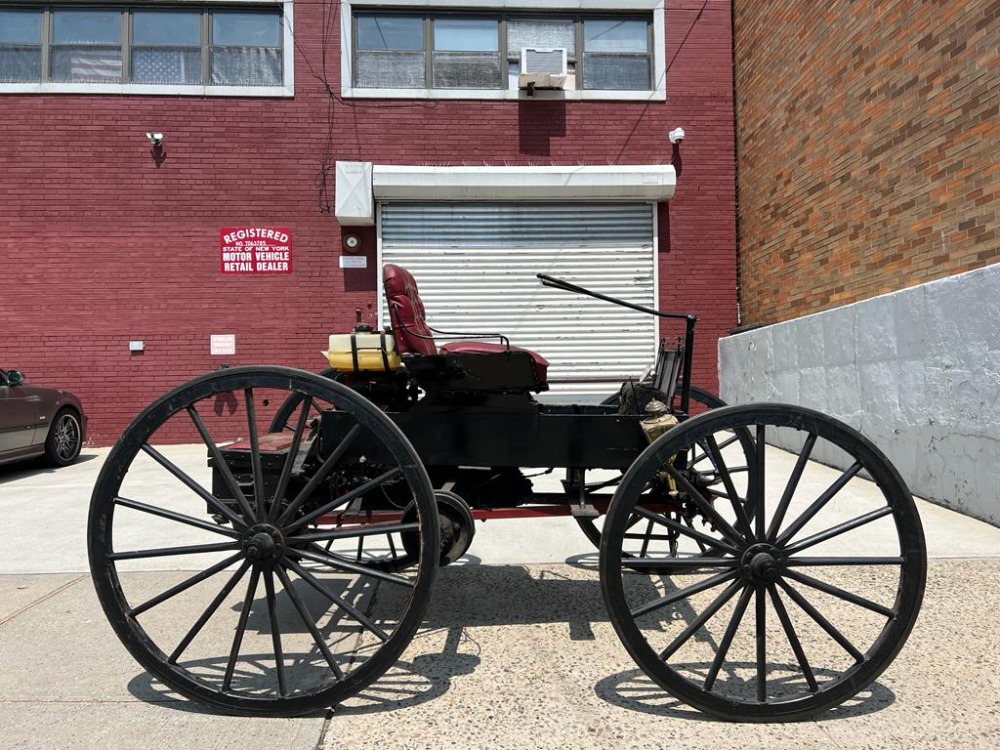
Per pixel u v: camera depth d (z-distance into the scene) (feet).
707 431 7.24
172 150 28.89
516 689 7.93
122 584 11.75
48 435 23.86
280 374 7.52
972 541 13.42
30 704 7.65
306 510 9.53
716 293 30.55
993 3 15.84
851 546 13.29
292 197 29.30
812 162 24.12
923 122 18.35
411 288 10.96
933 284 16.30
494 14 30.37
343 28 29.45
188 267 28.91
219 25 29.48
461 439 9.41
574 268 30.04
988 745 6.75
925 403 16.66
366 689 7.95
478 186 28.99
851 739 6.86
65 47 28.96
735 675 8.20
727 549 7.31
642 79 30.83
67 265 28.50
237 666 8.55
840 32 22.26
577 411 11.60
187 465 23.07
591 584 11.61
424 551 7.20
